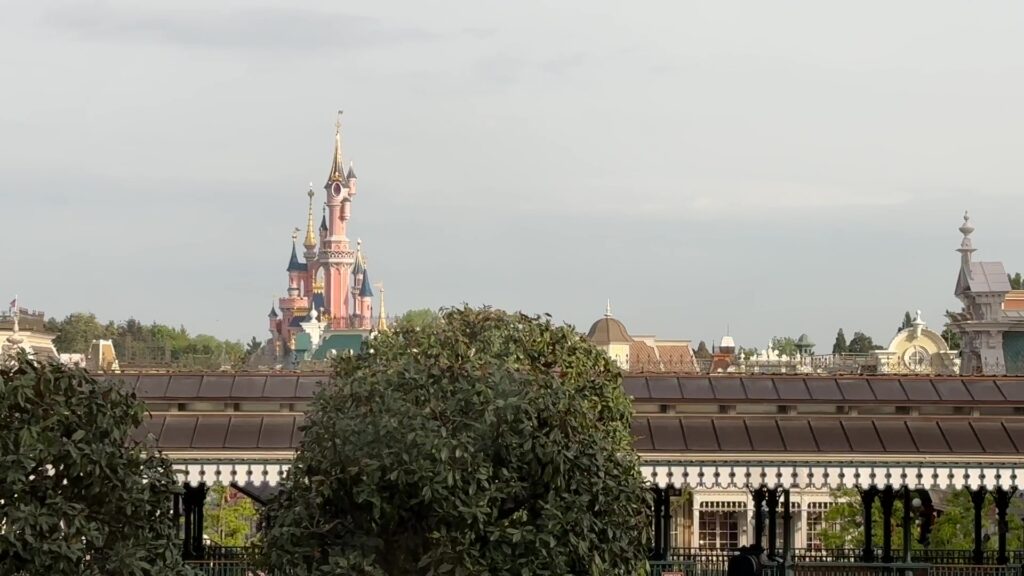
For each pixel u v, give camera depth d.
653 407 81.19
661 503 90.06
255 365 114.12
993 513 153.88
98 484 55.75
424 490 59.75
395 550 62.09
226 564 81.44
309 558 61.25
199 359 105.00
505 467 61.66
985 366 176.50
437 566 59.81
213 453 76.44
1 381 55.38
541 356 77.25
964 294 177.75
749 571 81.31
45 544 53.81
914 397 81.75
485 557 60.62
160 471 58.94
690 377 83.31
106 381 59.28
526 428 61.53
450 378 63.25
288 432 78.25
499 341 76.44
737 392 82.00
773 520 86.00
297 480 62.47
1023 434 80.31
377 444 61.09
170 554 57.56
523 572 60.47
